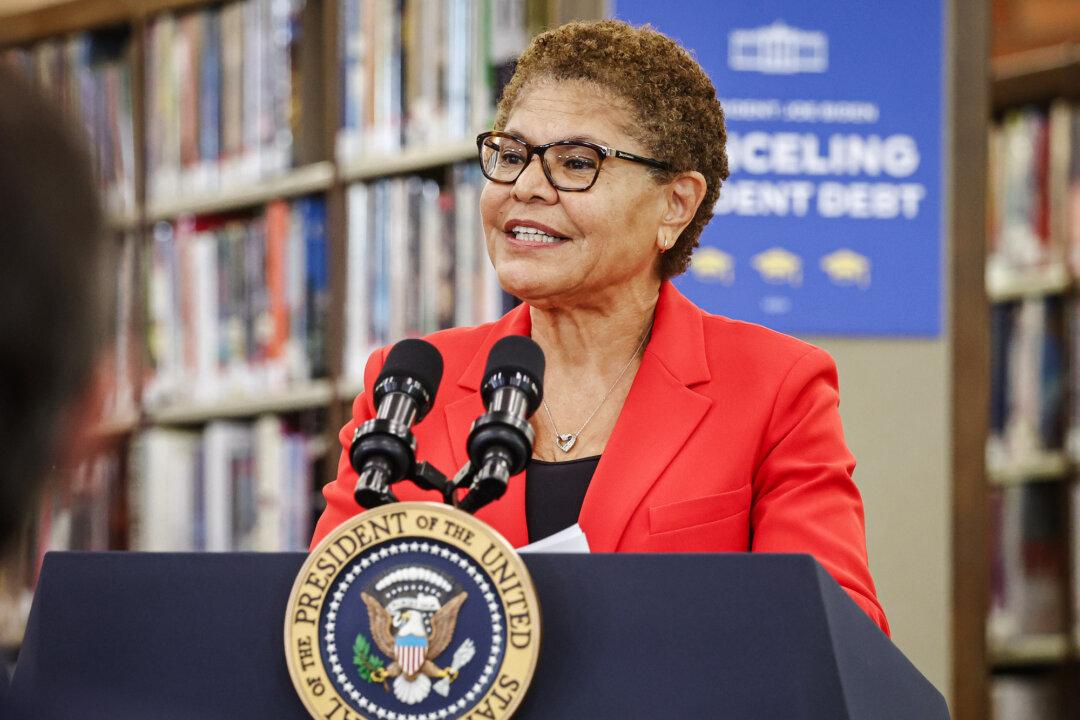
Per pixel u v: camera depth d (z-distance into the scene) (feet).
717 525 12.10
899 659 8.99
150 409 27.86
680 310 13.51
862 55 23.58
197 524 27.48
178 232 28.19
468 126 25.08
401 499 12.54
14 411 3.68
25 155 3.60
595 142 12.73
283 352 26.76
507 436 8.92
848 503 12.08
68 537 27.53
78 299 3.69
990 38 23.84
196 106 28.17
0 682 4.26
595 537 12.15
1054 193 27.99
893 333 23.39
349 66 26.21
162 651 8.32
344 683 7.93
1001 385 28.40
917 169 23.57
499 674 7.81
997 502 28.43
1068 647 27.68
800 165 23.47
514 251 12.84
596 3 23.41
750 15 23.50
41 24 29.99
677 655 7.91
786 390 12.65
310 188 26.66
